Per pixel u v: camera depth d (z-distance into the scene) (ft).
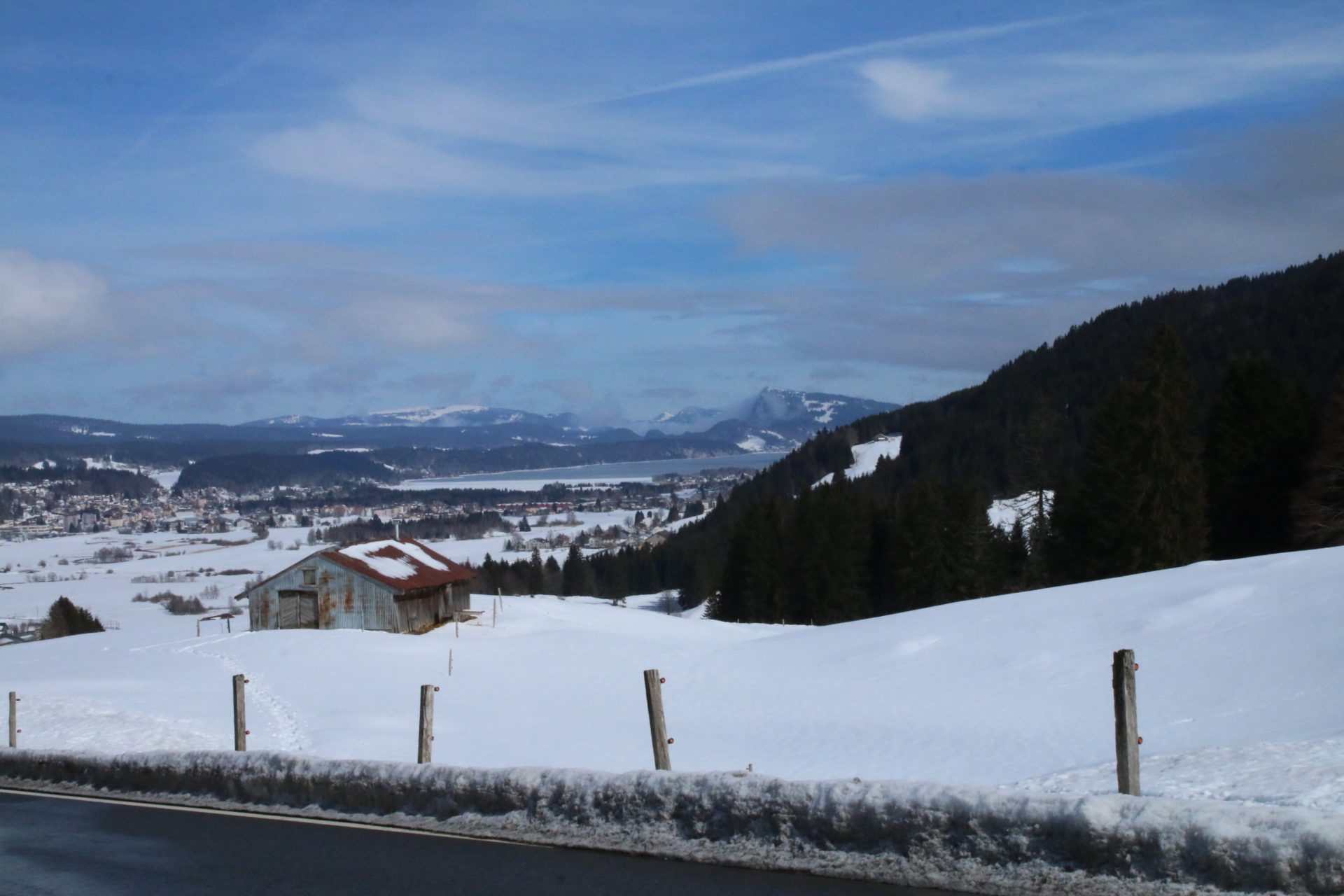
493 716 85.97
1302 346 391.86
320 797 39.68
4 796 46.29
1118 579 110.52
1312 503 172.24
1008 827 26.63
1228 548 194.90
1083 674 76.64
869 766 54.70
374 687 106.73
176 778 43.91
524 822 34.19
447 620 181.78
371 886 29.37
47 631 252.42
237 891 29.63
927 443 508.53
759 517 271.08
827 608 256.11
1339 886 22.48
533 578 412.57
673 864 29.78
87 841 36.52
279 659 127.85
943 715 70.38
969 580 235.20
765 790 30.60
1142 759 43.32
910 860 27.48
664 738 35.86
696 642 157.07
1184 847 24.32
